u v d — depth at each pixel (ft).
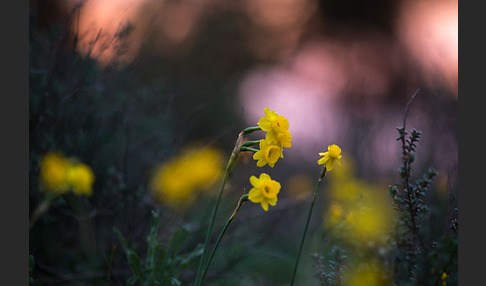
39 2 11.09
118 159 10.75
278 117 5.82
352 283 6.73
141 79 15.55
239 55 34.78
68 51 10.37
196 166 11.00
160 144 11.93
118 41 11.34
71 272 9.07
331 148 6.26
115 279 8.49
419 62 16.40
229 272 10.36
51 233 9.25
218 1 34.86
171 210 10.85
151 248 7.50
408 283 6.27
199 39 32.60
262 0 37.11
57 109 9.46
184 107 17.40
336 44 36.32
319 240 9.53
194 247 9.79
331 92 22.30
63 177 8.78
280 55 36.50
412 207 6.23
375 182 14.07
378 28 34.91
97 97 10.89
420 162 12.62
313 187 15.74
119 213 9.45
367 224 8.22
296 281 11.12
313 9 38.45
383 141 15.83
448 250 5.67
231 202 12.78
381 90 18.66
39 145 9.17
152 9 22.82
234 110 21.34
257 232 11.93
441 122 12.78
